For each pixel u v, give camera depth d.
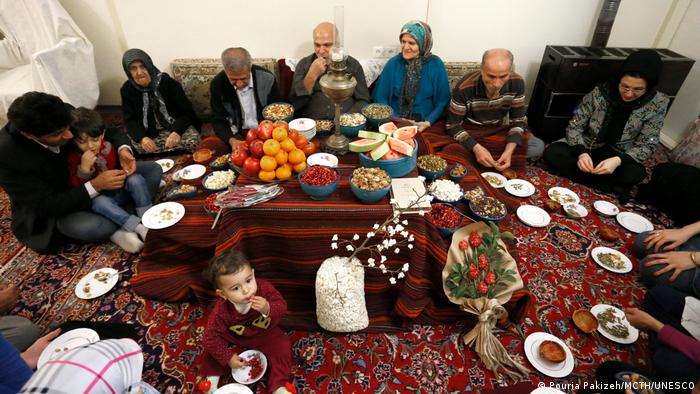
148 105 3.01
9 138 2.00
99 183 2.19
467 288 1.74
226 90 2.78
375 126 2.29
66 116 1.93
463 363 1.76
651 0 3.24
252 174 1.86
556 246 2.37
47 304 2.06
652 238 2.06
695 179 2.37
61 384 0.74
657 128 2.59
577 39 3.45
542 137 3.47
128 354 0.91
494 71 2.45
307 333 1.90
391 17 3.31
